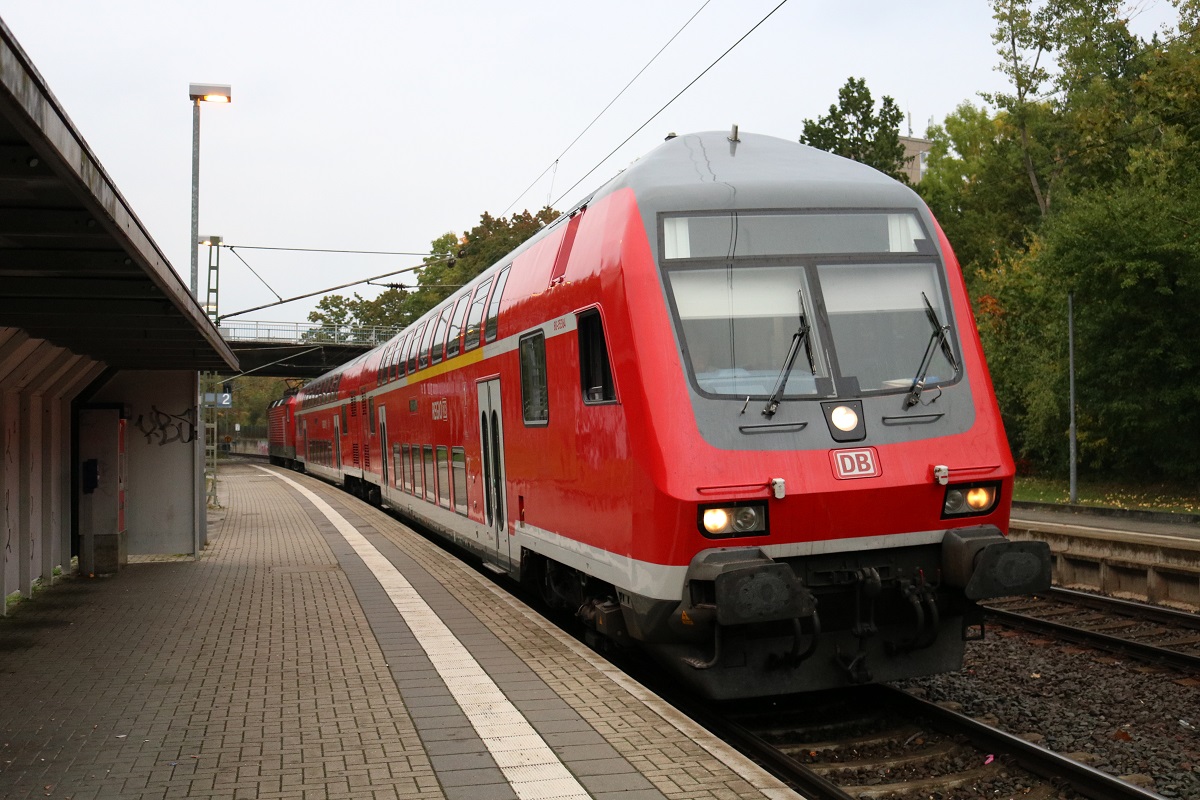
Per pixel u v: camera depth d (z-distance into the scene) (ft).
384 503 75.46
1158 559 44.01
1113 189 100.83
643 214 24.79
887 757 22.30
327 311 262.47
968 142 186.09
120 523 45.42
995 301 124.88
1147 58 93.15
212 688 24.64
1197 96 85.56
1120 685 28.35
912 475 23.26
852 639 23.95
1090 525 72.02
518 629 31.30
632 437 23.59
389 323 248.93
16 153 17.35
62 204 20.62
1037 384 106.42
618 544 24.84
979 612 24.89
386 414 70.49
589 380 26.84
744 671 23.41
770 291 24.39
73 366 42.11
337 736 20.44
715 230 24.73
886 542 23.41
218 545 57.47
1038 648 33.06
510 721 21.16
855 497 22.84
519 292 34.24
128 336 36.70
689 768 18.03
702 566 22.17
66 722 21.89
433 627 31.81
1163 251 89.61
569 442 28.32
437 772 18.07
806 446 22.99
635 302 23.95
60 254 24.79
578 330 27.30
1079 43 147.43
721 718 24.98
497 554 38.17
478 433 40.16
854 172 27.04
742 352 23.76
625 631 26.89
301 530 65.92
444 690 23.91
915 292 25.23
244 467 187.01
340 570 45.85
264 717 21.99
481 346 39.34
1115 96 121.70
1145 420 94.73
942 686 28.27
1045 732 24.08
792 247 24.90
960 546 23.34
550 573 32.73
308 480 130.21
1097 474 107.86
